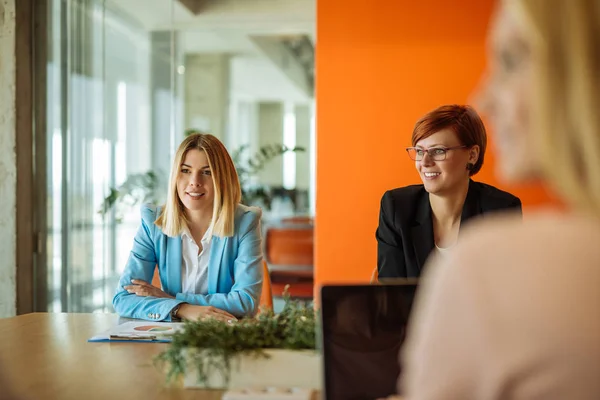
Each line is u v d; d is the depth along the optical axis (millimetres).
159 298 2281
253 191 5738
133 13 4867
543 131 527
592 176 506
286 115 5809
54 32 4613
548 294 523
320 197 3752
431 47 3656
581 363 506
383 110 3703
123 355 1679
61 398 1307
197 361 1341
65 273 4660
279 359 1318
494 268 555
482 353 539
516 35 571
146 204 2650
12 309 4438
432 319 583
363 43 3713
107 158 4754
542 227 562
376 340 1145
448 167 2061
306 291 5219
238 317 2344
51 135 4629
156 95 4938
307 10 4969
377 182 3713
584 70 507
